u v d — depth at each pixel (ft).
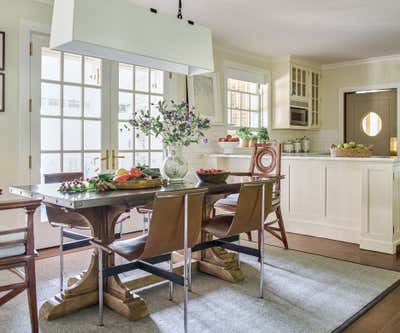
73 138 13.33
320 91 22.70
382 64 20.58
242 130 18.71
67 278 9.96
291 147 21.40
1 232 6.23
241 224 8.58
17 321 7.60
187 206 7.07
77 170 13.47
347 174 13.73
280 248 12.89
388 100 20.84
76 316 7.86
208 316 7.87
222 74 18.25
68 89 13.15
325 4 12.99
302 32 16.06
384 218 12.48
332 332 7.18
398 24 15.05
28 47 12.21
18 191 8.21
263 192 8.78
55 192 7.61
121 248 7.36
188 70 10.98
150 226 6.72
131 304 7.79
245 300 8.67
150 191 7.80
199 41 9.95
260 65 20.10
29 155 12.32
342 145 13.98
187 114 9.56
